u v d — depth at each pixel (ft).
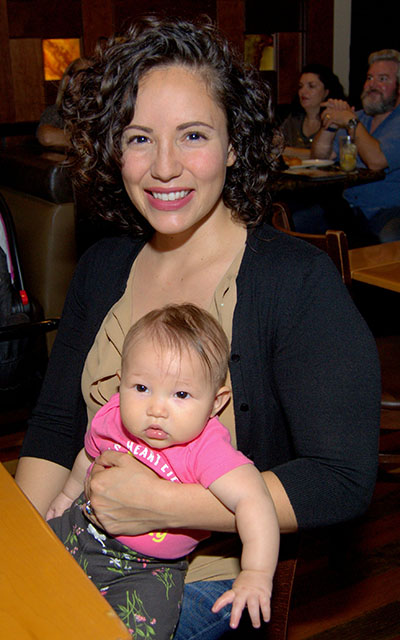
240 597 3.37
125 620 3.87
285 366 4.04
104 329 4.68
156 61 4.00
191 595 4.25
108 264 4.94
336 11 20.76
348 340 3.93
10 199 12.91
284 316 4.04
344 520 3.87
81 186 4.96
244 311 4.16
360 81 21.18
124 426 4.07
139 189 4.25
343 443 3.86
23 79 17.69
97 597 2.75
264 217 4.55
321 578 7.75
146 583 3.98
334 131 15.01
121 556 4.03
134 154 4.17
